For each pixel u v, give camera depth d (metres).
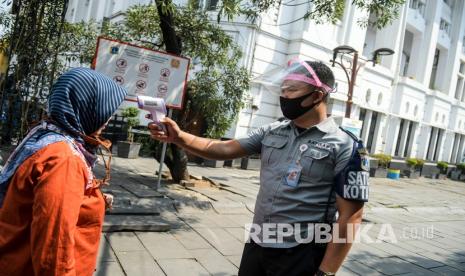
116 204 5.40
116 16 14.62
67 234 1.37
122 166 9.02
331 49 13.33
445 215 9.35
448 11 22.14
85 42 9.19
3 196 1.51
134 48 5.81
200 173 10.05
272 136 2.10
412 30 19.95
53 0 4.73
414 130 20.05
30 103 4.91
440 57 23.33
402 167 17.56
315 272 1.88
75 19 19.97
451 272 4.98
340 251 1.79
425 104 21.08
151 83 5.95
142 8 7.71
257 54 12.12
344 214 1.81
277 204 1.95
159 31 7.45
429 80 21.52
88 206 1.62
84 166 1.52
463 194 14.46
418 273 4.75
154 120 2.14
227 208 6.31
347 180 1.80
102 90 1.61
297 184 1.90
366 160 1.83
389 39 17.62
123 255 3.89
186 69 6.19
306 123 2.00
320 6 7.03
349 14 14.05
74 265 1.42
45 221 1.34
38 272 1.35
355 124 9.55
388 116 17.59
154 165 9.84
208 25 7.26
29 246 1.44
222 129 7.79
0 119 5.05
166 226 4.78
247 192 7.98
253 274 2.07
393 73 17.45
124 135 11.97
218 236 4.91
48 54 4.91
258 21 11.77
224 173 10.66
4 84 4.72
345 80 14.25
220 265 3.99
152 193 6.27
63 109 1.52
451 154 24.28
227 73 7.69
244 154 2.30
